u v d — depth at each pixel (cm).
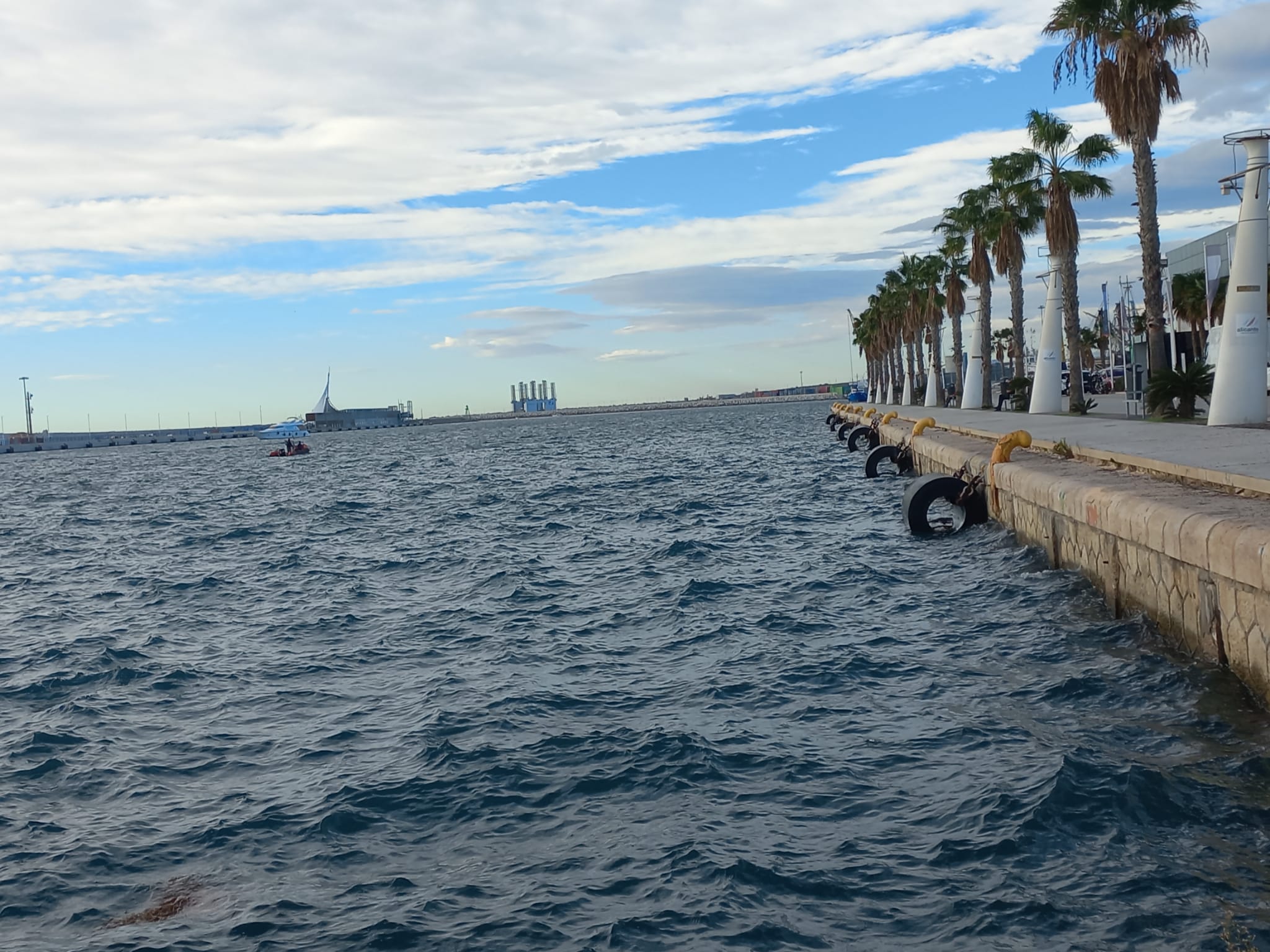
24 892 837
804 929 713
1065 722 1081
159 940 752
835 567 2200
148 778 1104
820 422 13375
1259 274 2783
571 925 740
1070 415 4697
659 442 10506
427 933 741
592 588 2167
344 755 1143
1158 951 650
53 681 1571
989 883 750
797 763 1027
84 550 3506
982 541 2322
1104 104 3638
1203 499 1427
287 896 811
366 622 1938
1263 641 1078
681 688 1340
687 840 862
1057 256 5116
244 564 2891
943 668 1348
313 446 18412
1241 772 905
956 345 8250
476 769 1059
